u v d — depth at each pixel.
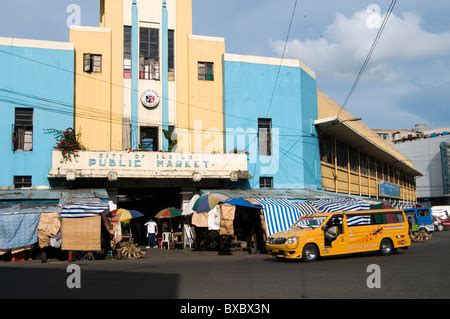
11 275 14.35
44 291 11.09
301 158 29.50
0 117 23.97
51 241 19.70
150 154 25.11
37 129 24.45
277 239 18.17
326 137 34.53
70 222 19.83
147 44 27.81
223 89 28.42
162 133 27.14
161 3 28.38
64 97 25.05
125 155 24.66
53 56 25.12
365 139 37.59
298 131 29.61
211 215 23.28
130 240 22.31
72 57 25.41
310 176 30.31
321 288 11.30
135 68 27.17
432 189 85.06
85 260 20.06
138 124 26.80
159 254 23.30
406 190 69.75
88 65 25.98
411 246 26.58
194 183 27.06
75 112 25.55
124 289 11.27
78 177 23.95
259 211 23.52
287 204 23.83
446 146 82.38
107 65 26.48
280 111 29.25
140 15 27.88
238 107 28.38
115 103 26.52
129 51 27.41
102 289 11.29
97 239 19.88
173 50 28.28
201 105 28.08
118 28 27.23
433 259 18.09
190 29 28.69
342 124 30.97
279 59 29.64
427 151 86.44
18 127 24.42
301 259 17.94
